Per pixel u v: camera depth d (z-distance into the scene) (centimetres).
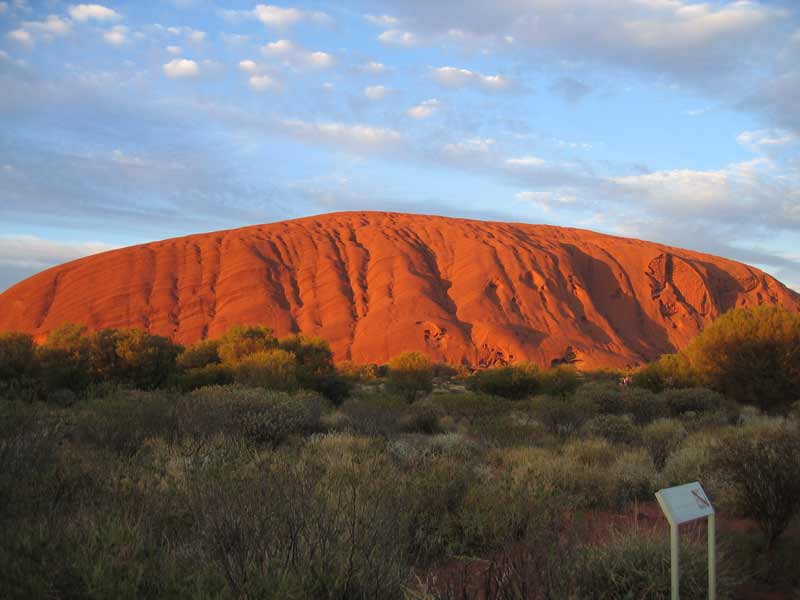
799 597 485
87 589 357
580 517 661
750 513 639
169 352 2789
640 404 1823
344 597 395
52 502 500
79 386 2344
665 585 445
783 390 2067
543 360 10375
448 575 493
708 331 2280
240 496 498
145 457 762
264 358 2370
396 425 1512
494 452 1062
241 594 362
